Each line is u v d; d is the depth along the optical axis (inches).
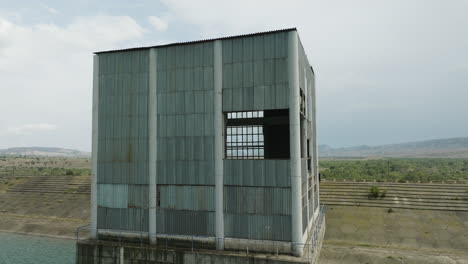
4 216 2033.7
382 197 1711.4
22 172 4618.6
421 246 1275.8
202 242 828.0
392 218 1513.3
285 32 795.4
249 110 811.4
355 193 1784.0
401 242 1314.0
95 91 957.2
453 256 1161.4
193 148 851.4
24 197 2322.8
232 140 1061.8
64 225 1806.1
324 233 1406.3
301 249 749.3
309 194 1026.7
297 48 789.2
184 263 797.2
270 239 778.8
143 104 906.1
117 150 925.2
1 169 5285.4
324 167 5093.5
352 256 1184.2
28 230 1803.6
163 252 816.3
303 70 936.3
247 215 799.7
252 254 767.7
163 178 874.1
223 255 766.5
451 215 1486.2
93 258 878.4
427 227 1406.3
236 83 823.7
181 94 870.4
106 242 896.3
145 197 889.5
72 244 1556.3
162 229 867.4
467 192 1635.1
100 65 957.8
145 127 900.0
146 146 895.7
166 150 875.4
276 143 1080.8
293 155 768.9
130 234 895.7
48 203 2164.1
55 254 1400.1
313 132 1263.5
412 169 4318.4
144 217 887.7
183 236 845.8
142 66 914.1
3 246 1535.4
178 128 867.4
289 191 770.2
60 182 2506.2
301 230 759.1
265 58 805.2
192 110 857.5
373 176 2923.2
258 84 805.2
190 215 845.8
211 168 832.9
